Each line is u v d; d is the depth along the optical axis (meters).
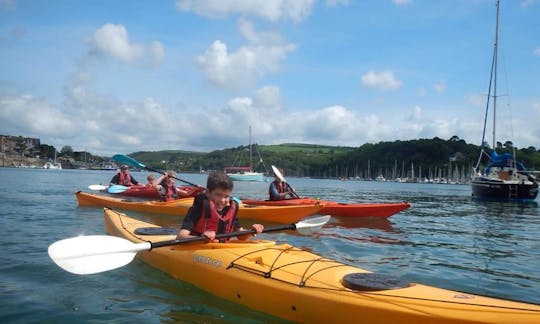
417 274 6.06
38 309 4.29
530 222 12.89
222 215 5.08
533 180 23.75
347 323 3.58
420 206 18.62
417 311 3.32
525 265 6.88
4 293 4.71
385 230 10.01
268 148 145.50
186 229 4.91
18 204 13.50
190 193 13.30
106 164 134.38
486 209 17.39
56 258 4.29
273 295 4.08
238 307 4.38
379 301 3.51
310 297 3.82
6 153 118.06
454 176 80.31
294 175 119.00
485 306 3.24
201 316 4.16
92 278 5.25
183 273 5.09
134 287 4.94
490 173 25.08
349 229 9.95
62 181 33.03
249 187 37.88
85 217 10.70
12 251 6.62
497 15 26.92
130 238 6.09
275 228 5.61
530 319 3.03
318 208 10.16
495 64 26.95
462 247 8.32
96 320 4.06
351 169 107.25
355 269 4.29
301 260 4.50
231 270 4.53
